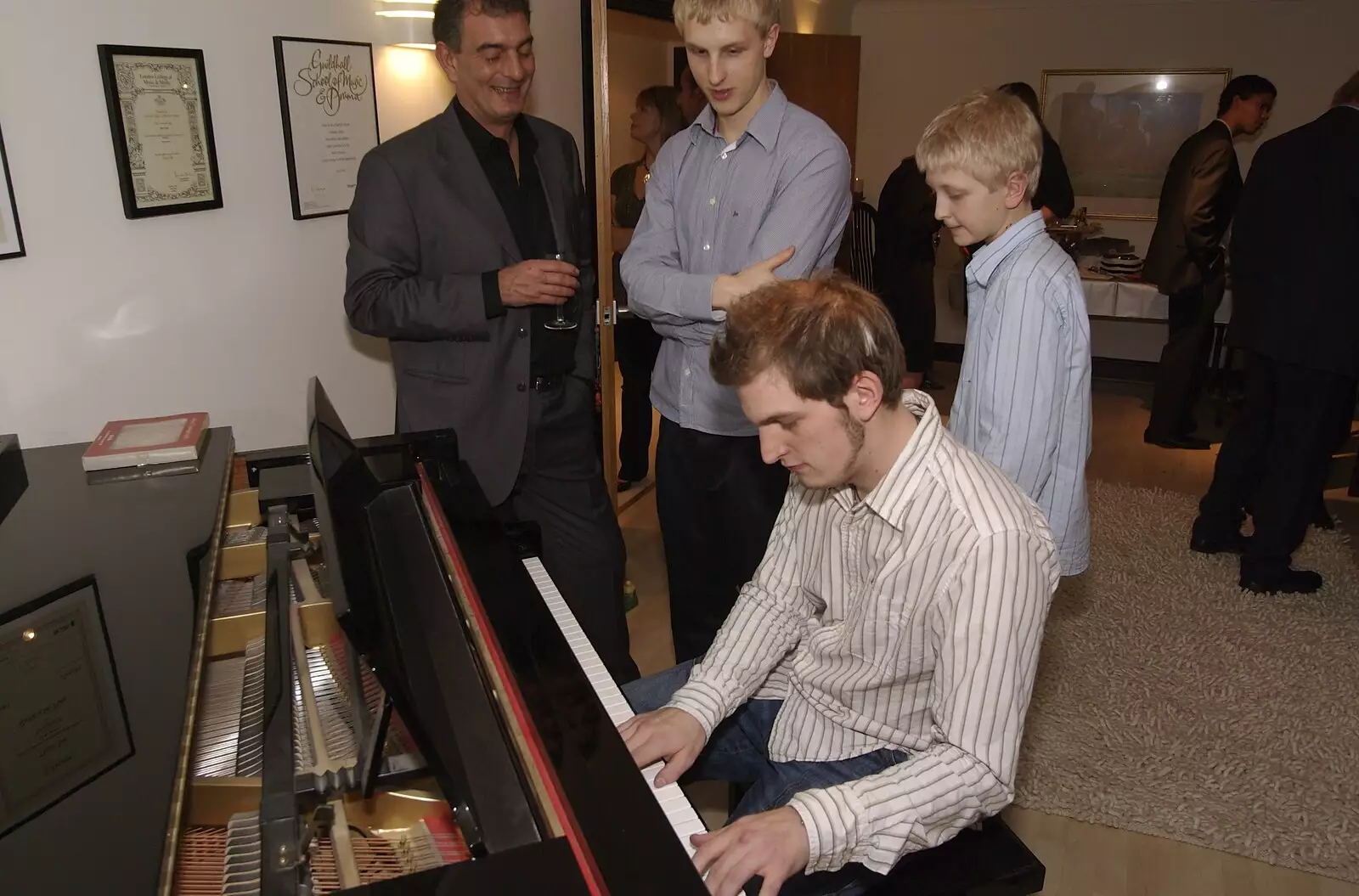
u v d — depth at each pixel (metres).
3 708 1.10
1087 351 1.83
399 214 2.08
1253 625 2.93
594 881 0.83
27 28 1.69
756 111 1.95
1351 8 5.39
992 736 1.12
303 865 0.94
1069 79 6.02
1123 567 3.32
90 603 1.32
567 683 1.17
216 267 2.12
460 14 2.01
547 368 2.30
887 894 1.27
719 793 2.29
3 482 1.71
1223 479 3.35
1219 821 2.15
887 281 5.18
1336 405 2.94
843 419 1.11
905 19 6.29
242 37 2.12
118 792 0.95
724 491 2.19
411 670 1.17
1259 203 2.94
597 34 2.96
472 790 0.98
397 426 2.28
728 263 2.03
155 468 1.77
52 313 1.80
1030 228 1.79
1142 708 2.53
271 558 1.51
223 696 1.40
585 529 2.48
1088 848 2.09
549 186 2.30
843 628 1.31
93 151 1.83
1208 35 5.71
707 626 2.42
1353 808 2.17
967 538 1.13
